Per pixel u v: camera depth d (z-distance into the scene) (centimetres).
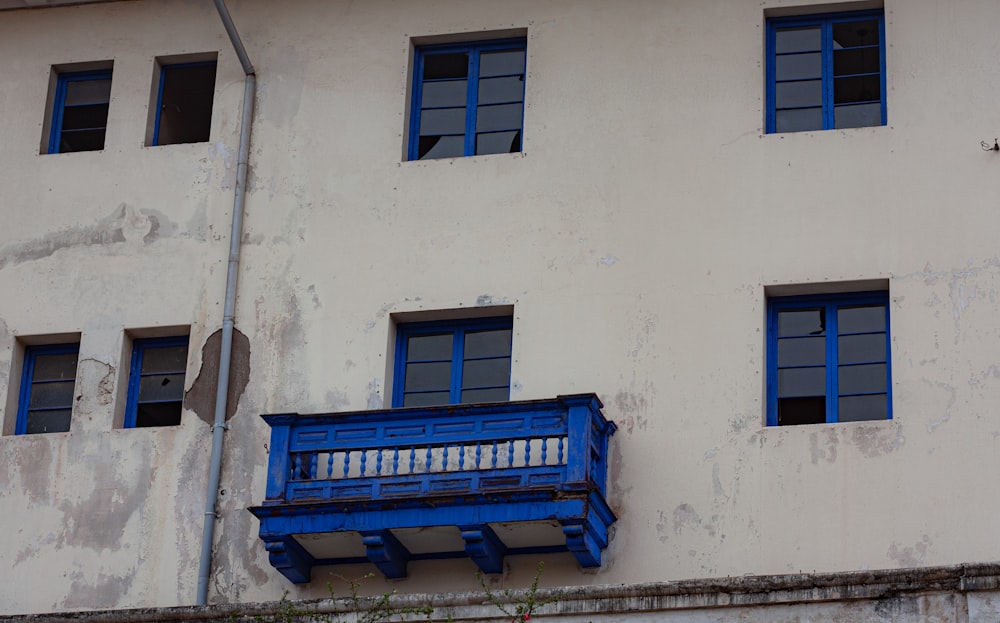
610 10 2225
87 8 2380
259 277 2198
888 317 2048
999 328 1994
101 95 2366
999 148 2069
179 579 2080
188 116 2333
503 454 2034
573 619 1761
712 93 2158
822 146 2106
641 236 2114
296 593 2045
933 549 1916
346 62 2278
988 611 1658
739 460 1994
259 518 2005
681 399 2034
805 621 1700
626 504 2005
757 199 2100
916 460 1955
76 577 2103
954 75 2109
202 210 2245
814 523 1952
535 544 1995
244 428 2130
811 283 2053
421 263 2158
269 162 2252
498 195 2169
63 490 2147
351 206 2205
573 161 2162
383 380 2116
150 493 2125
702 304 2069
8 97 2355
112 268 2241
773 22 2200
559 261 2122
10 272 2264
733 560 1956
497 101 2242
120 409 2189
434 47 2288
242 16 2327
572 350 2080
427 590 2019
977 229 2041
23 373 2242
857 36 2177
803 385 2047
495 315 2142
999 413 1958
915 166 2078
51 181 2298
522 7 2252
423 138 2244
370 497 1970
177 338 2223
